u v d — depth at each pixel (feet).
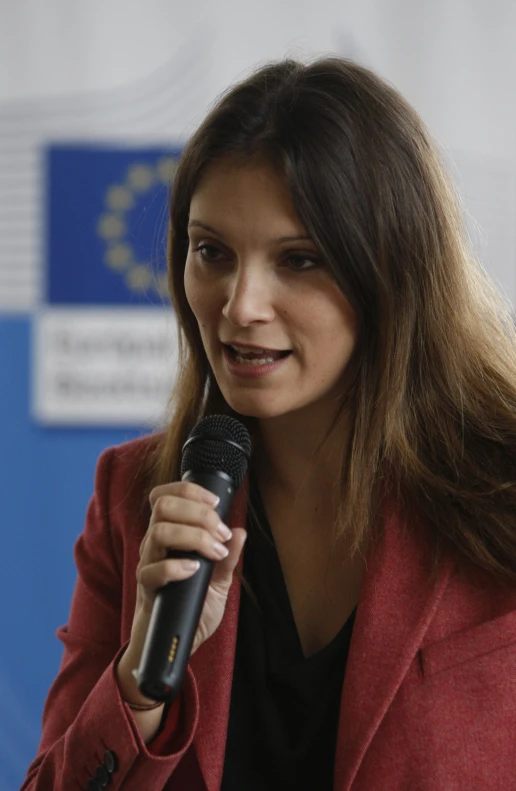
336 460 6.73
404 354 6.39
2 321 15.14
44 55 14.92
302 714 6.44
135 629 5.76
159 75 14.84
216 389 7.25
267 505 7.03
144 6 14.83
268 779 6.47
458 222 6.78
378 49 14.62
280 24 14.69
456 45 14.57
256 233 5.82
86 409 15.23
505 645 6.18
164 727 5.90
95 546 7.39
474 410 6.73
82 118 14.97
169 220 6.89
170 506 5.44
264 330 5.96
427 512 6.50
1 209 15.07
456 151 14.53
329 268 5.90
